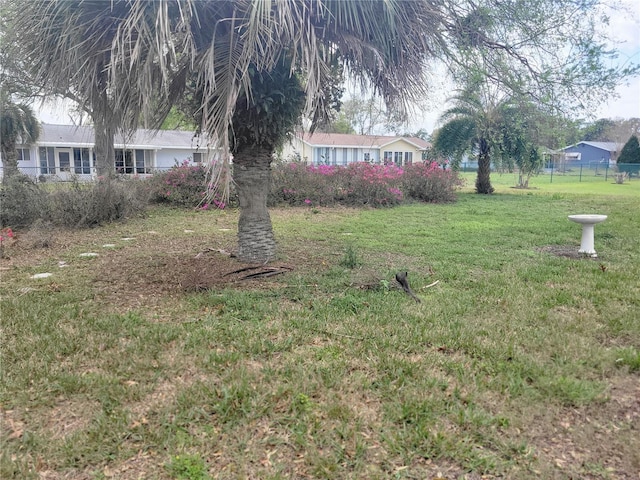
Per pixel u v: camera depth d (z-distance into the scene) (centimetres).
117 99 427
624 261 597
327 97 525
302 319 372
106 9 398
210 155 403
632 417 237
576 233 839
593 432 225
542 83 527
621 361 293
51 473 197
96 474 196
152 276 518
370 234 833
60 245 724
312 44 406
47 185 972
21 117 1518
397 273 482
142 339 330
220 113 405
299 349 317
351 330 350
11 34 436
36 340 329
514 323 365
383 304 412
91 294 448
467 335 338
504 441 218
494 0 486
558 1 483
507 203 1452
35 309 399
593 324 361
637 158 3606
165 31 360
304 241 755
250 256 576
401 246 712
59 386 263
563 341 327
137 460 204
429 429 225
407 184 1490
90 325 360
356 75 522
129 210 1036
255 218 571
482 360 299
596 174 3741
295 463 203
